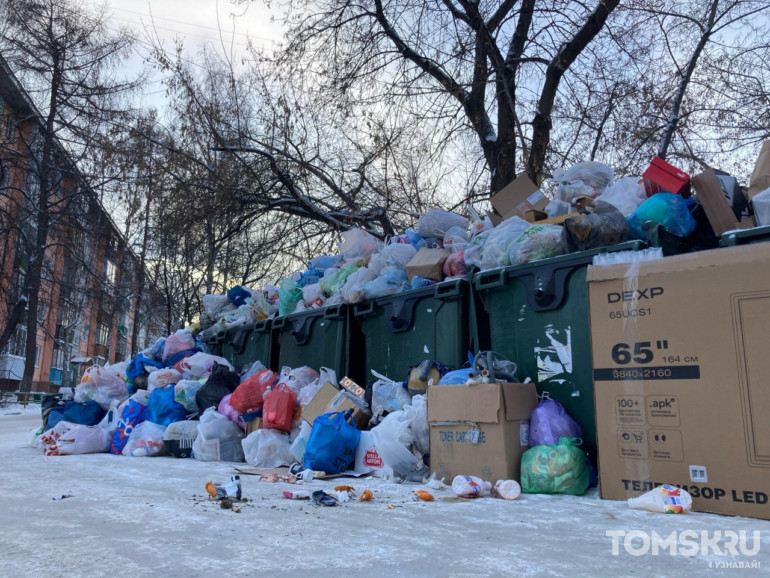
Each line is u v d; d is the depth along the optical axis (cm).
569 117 942
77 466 480
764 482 268
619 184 447
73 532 246
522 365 407
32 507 303
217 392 584
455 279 466
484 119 946
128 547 221
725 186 404
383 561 201
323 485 380
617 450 316
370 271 564
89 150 2058
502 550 216
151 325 2755
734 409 281
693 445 291
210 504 308
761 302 282
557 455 339
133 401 611
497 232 455
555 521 266
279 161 1098
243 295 845
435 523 262
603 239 380
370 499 323
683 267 307
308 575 186
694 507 287
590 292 338
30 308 2270
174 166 1100
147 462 513
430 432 386
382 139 1018
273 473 426
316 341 614
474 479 340
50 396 702
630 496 309
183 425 563
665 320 309
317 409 472
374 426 451
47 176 2192
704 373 293
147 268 1995
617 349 322
